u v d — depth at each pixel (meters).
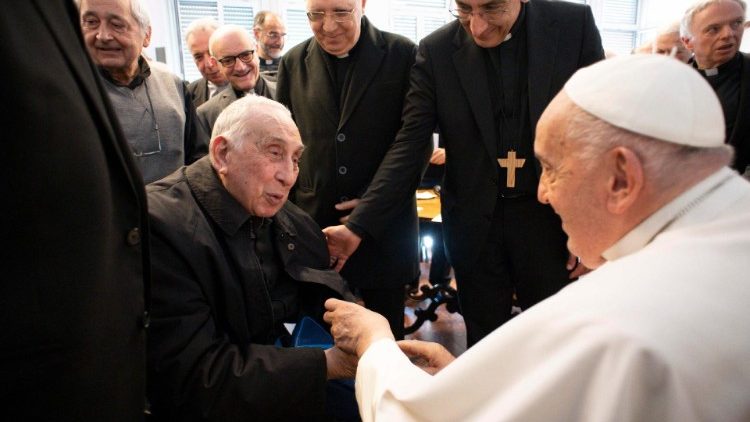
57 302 0.57
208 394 0.92
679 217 0.60
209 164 1.12
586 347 0.52
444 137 1.45
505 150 1.35
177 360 0.91
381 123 1.61
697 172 0.59
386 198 1.47
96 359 0.64
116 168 0.67
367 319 1.02
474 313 1.57
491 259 1.48
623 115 0.59
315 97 1.63
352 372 1.04
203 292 1.00
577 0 6.13
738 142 2.00
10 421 0.58
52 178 0.54
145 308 0.79
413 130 1.48
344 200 1.65
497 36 1.25
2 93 0.49
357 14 1.50
